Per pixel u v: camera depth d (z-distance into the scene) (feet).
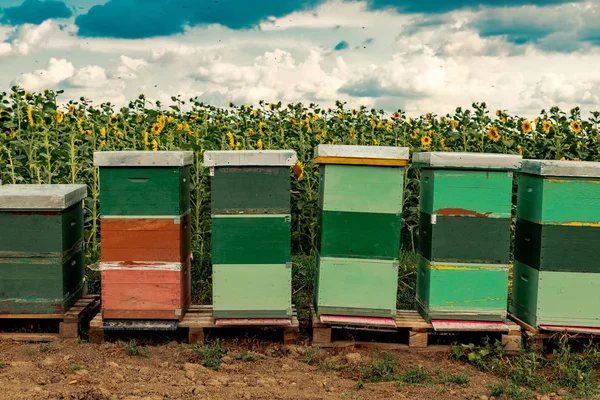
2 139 30.07
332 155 19.31
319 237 20.43
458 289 20.06
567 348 19.81
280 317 20.04
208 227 29.14
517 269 21.88
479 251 19.88
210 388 15.98
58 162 29.35
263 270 19.74
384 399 15.84
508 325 20.22
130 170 19.25
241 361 18.70
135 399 14.79
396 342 20.95
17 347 19.35
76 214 21.56
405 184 32.96
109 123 36.63
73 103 39.73
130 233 19.54
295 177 32.09
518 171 21.22
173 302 19.89
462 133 36.27
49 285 19.86
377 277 20.03
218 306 19.79
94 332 19.85
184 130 33.68
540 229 19.84
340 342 20.33
